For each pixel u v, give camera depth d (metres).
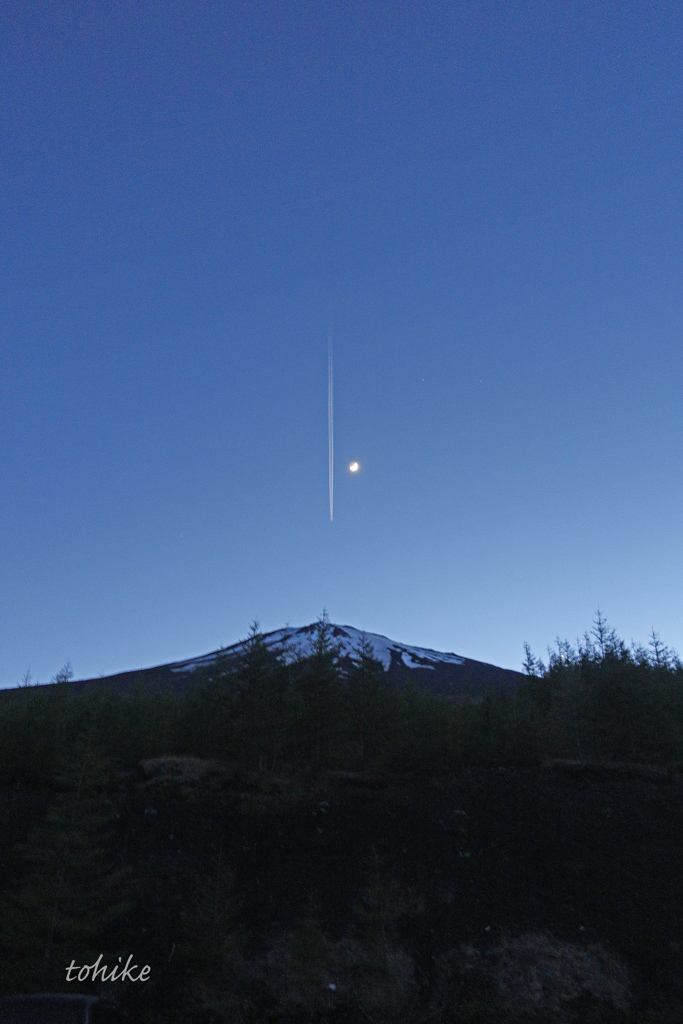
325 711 29.72
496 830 22.52
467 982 16.09
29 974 13.12
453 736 30.52
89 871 15.34
